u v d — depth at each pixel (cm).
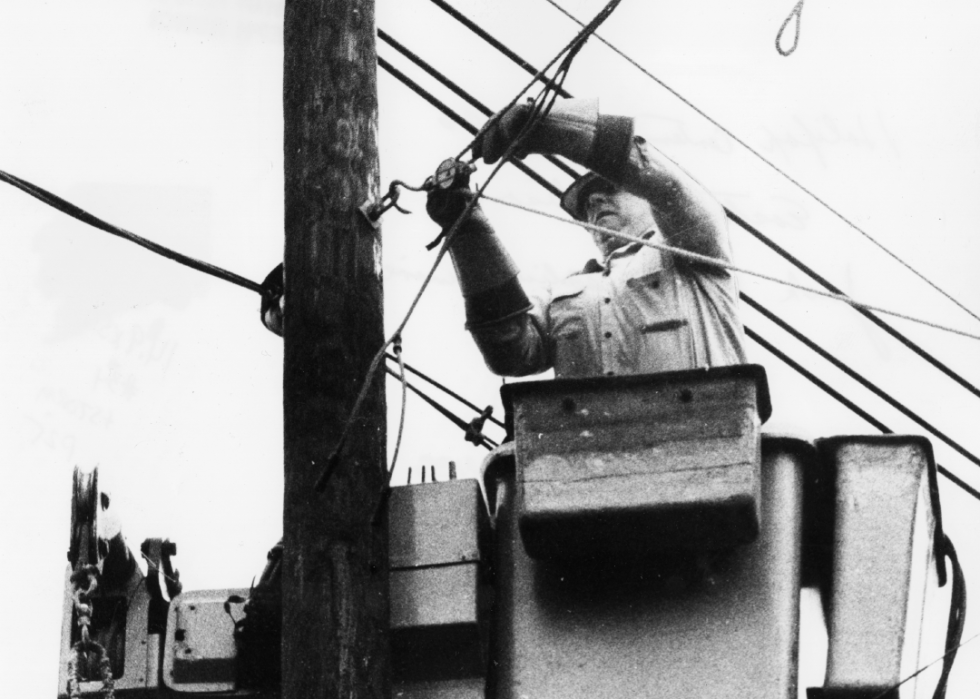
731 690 560
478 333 642
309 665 545
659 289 630
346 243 607
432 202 617
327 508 566
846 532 588
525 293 641
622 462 559
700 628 570
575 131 616
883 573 582
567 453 563
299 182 616
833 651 575
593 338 636
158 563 659
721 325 627
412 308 589
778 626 566
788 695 557
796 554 575
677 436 558
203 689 629
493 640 589
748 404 558
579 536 565
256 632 634
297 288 602
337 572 557
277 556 649
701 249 628
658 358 621
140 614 650
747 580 573
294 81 632
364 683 546
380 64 733
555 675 576
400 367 587
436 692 583
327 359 589
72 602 644
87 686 635
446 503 597
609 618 579
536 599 588
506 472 614
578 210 672
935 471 614
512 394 573
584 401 567
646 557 582
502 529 604
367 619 556
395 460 578
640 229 654
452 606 580
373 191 620
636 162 617
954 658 650
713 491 550
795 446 588
